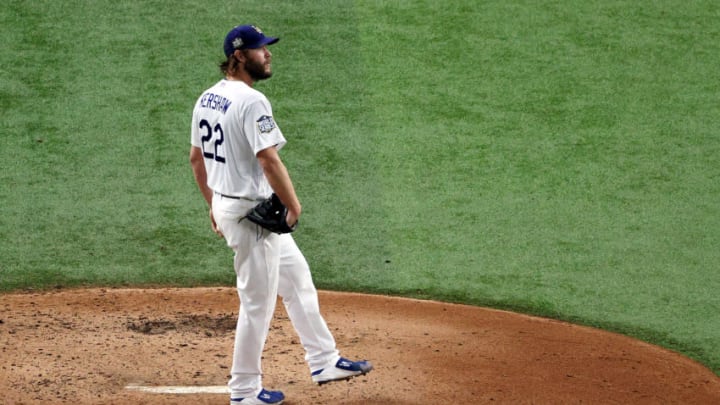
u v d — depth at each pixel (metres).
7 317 28.16
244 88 21.17
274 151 20.81
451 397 23.53
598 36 46.16
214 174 21.69
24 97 40.59
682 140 40.50
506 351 26.97
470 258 33.47
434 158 38.78
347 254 33.41
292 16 46.09
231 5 46.50
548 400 23.75
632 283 32.31
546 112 41.66
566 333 28.86
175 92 41.25
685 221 35.78
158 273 32.09
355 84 42.44
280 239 22.08
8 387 23.27
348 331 27.88
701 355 28.45
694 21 47.47
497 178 37.94
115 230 34.28
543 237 34.69
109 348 25.94
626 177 38.28
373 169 37.97
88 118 39.75
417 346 26.92
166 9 45.88
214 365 25.02
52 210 35.12
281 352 26.00
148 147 38.47
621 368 26.44
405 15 46.75
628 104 42.38
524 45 45.38
